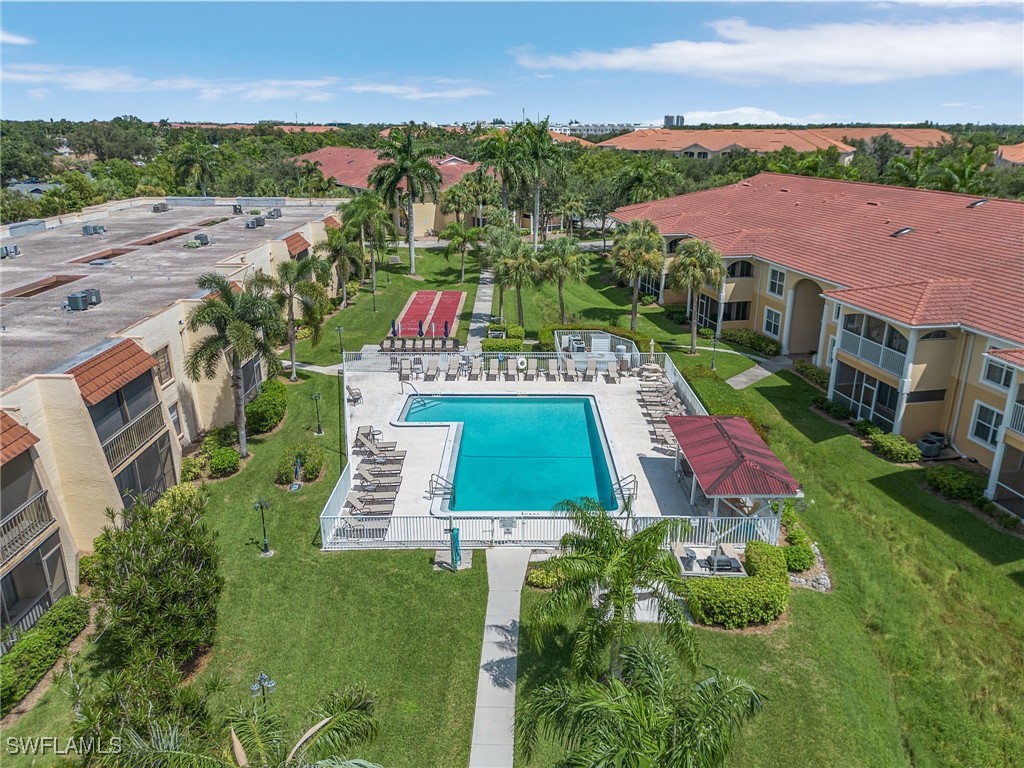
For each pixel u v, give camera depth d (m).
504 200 57.69
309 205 69.06
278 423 30.33
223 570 20.31
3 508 18.03
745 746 14.95
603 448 27.80
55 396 19.53
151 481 23.59
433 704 15.84
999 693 16.64
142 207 67.12
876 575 20.69
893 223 38.81
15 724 15.15
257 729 11.12
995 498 23.91
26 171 128.25
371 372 36.84
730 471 21.22
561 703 11.70
